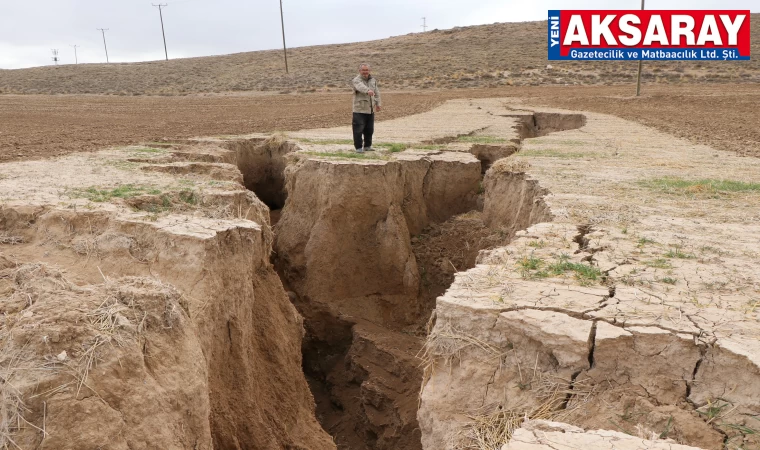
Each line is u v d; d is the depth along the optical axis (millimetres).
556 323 3889
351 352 9875
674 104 35000
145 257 5730
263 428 5926
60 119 26984
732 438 3232
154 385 4008
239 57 89438
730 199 8203
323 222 10781
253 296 6648
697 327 3816
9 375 3557
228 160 13328
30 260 5824
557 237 6129
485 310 4082
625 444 2705
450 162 12688
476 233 11594
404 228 11305
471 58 71438
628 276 4805
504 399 3863
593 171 10641
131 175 9273
